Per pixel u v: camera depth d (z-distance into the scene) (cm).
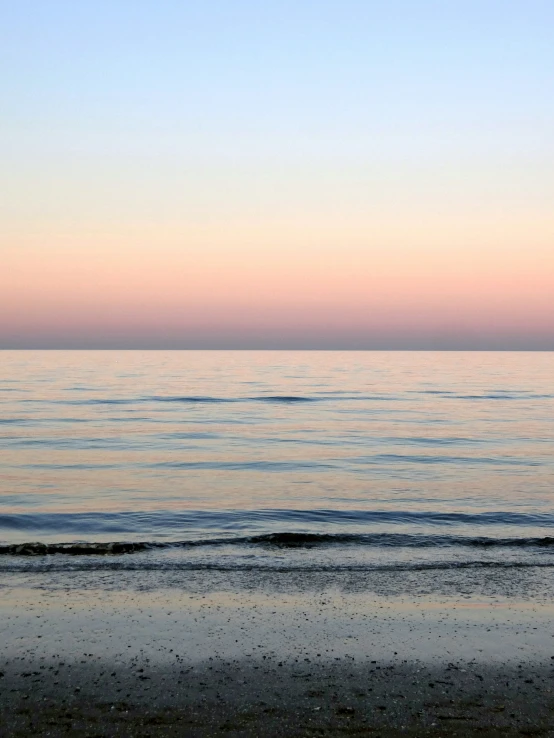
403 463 2438
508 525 1465
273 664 712
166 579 1005
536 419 4116
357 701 638
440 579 1016
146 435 3241
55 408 4609
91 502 1712
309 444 2980
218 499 1767
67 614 845
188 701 634
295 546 1234
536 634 796
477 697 648
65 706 621
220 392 6519
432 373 11212
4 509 1612
